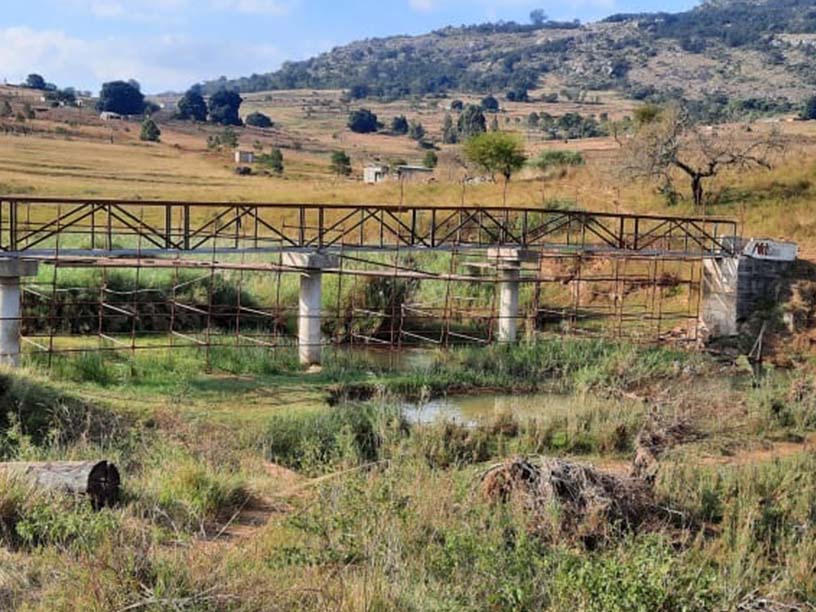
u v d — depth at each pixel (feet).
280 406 66.64
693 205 139.33
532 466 40.60
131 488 38.63
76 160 275.59
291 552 30.71
